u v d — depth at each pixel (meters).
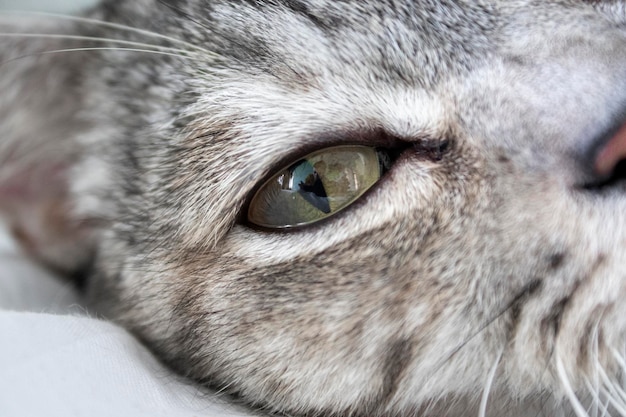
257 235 0.19
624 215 0.18
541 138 0.18
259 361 0.19
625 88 0.18
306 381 0.19
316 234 0.19
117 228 0.21
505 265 0.18
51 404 0.16
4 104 0.21
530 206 0.18
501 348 0.19
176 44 0.20
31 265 0.22
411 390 0.19
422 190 0.19
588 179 0.18
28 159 0.22
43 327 0.18
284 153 0.19
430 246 0.18
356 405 0.19
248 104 0.19
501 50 0.19
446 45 0.19
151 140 0.20
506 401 0.19
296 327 0.19
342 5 0.19
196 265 0.19
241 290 0.19
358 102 0.19
